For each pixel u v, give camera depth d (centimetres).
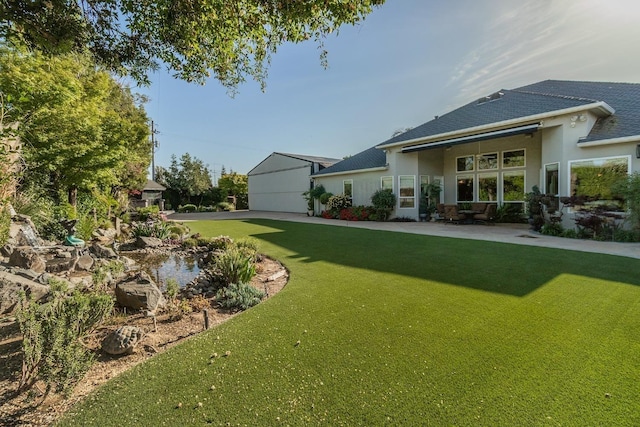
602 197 881
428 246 761
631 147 831
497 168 1410
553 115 970
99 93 961
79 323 267
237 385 223
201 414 194
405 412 191
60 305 261
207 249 888
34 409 204
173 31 354
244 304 399
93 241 980
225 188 3572
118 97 1475
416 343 279
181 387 222
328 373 234
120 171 1295
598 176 888
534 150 1293
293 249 788
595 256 602
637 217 800
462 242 806
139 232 1078
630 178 808
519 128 1048
